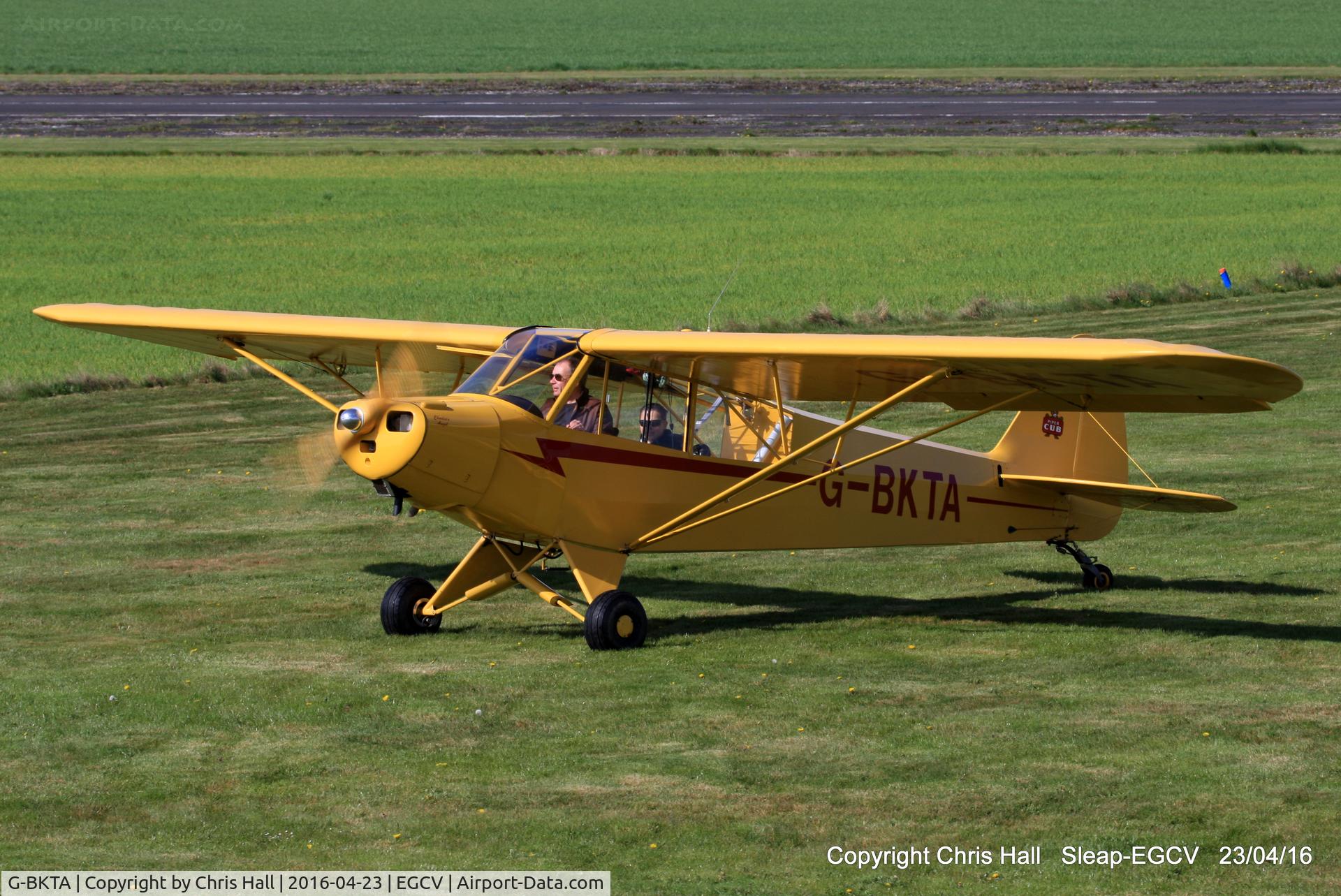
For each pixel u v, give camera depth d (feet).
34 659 87.40
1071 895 53.72
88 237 346.74
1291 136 529.04
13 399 186.80
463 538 123.24
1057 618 95.25
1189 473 138.41
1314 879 54.65
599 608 87.76
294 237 347.56
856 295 258.78
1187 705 74.74
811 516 98.89
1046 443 108.99
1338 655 83.82
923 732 71.10
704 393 95.45
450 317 233.96
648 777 65.57
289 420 173.17
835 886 54.60
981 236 340.39
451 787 64.64
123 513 131.54
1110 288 250.37
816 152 501.97
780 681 80.64
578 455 88.84
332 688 80.12
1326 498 126.93
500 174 465.06
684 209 392.06
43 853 57.98
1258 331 214.90
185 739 71.72
